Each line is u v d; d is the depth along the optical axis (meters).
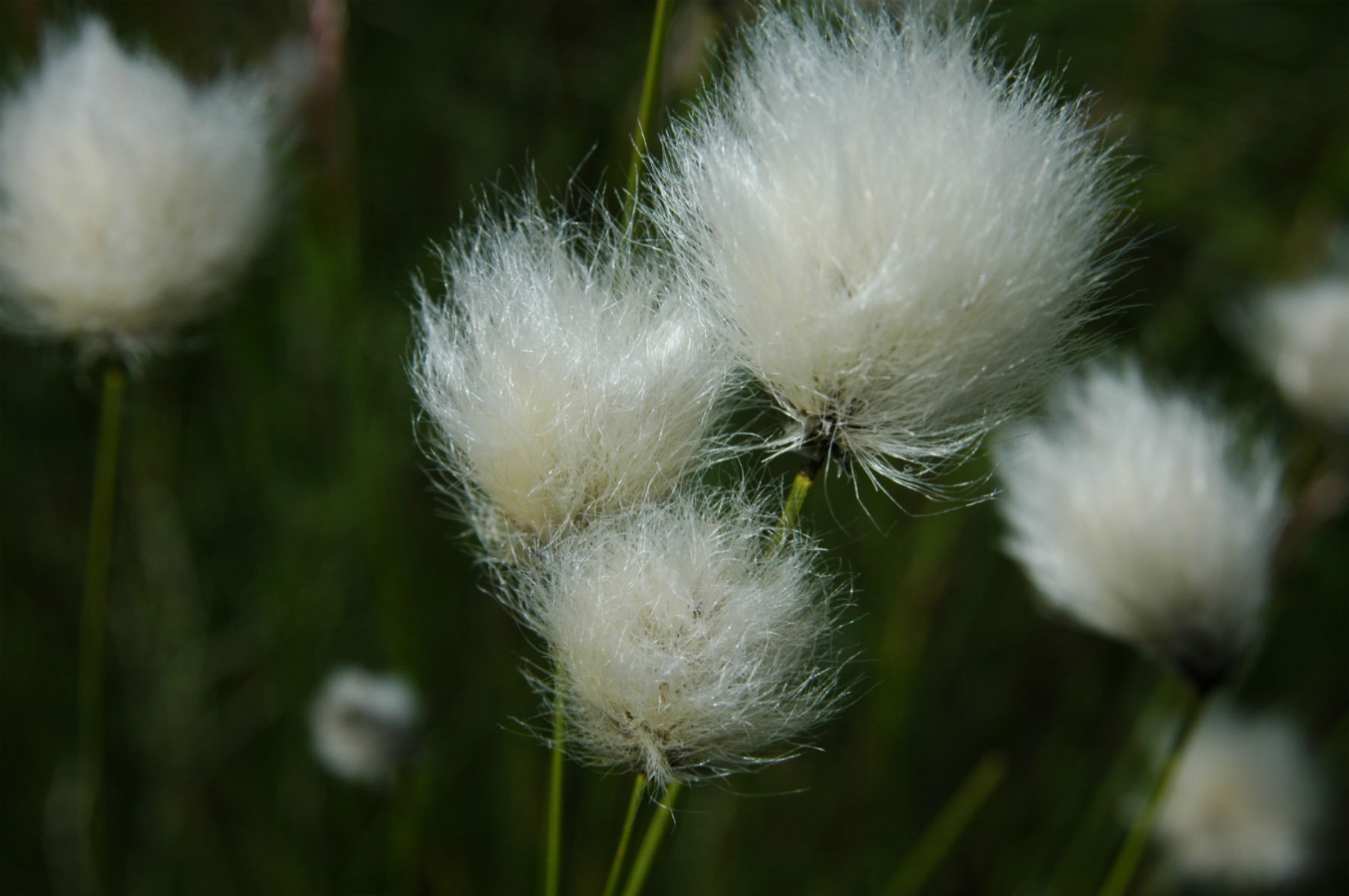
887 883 0.56
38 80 0.37
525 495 0.29
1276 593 0.43
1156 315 0.62
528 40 0.58
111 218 0.34
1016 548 0.36
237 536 0.56
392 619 0.46
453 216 0.57
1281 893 0.53
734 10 0.36
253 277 0.50
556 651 0.29
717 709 0.28
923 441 0.28
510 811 0.54
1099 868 0.53
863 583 0.53
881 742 0.53
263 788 0.55
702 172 0.29
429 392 0.29
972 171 0.28
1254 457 0.37
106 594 0.56
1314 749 0.57
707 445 0.29
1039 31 0.56
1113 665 0.61
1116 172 0.29
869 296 0.28
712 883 0.53
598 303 0.29
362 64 0.55
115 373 0.36
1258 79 0.63
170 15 0.45
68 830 0.53
